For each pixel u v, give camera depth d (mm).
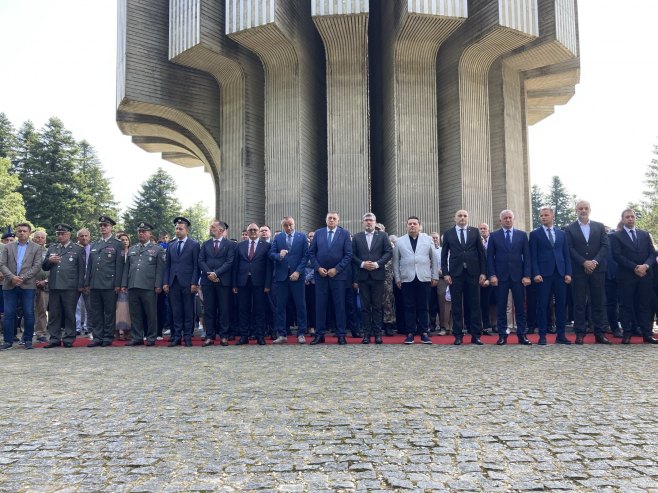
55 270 8922
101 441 3104
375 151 19391
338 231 8453
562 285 7969
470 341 8484
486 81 16703
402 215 15508
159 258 8953
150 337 8922
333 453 2830
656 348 7289
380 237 8352
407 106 15797
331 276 8164
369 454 2812
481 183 16266
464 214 8094
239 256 8602
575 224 8070
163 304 10250
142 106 16922
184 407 3889
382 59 18062
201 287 8812
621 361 5965
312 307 10344
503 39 15195
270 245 8766
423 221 15570
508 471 2551
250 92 16859
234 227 16812
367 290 8273
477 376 5008
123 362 6484
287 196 15852
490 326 9953
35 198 45531
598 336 8078
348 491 2324
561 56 16641
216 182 21156
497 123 17094
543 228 8031
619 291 8070
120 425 3441
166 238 11312
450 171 16266
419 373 5191
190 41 15195
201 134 18734
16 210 37812
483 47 15742
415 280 8273
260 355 6852
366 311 8250
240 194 16719
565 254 7965
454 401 3967
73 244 9227
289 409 3777
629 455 2773
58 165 46844
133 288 8891
